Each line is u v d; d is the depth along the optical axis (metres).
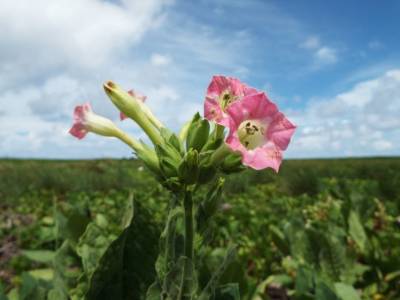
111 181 1.44
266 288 0.39
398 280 0.35
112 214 0.75
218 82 0.15
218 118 0.15
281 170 1.62
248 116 0.14
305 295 0.25
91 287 0.16
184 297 0.13
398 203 0.67
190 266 0.13
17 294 0.23
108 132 0.19
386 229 0.55
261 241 0.49
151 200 0.87
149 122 0.17
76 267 0.22
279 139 0.14
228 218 0.63
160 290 0.15
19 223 0.76
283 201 0.89
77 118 0.19
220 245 0.53
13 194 1.21
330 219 0.53
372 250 0.37
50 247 0.50
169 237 0.15
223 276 0.23
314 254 0.34
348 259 0.33
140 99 0.20
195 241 0.15
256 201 0.99
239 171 0.14
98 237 0.19
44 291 0.18
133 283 0.17
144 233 0.17
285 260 0.37
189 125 0.16
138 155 0.15
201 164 0.14
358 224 0.41
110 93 0.17
